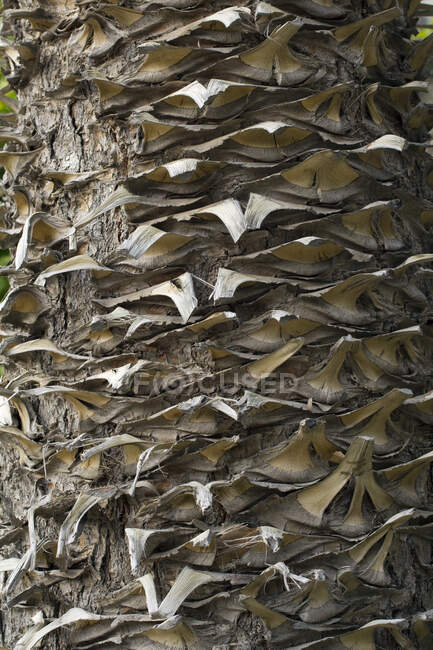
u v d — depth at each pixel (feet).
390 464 4.27
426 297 4.78
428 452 4.51
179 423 4.12
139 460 3.96
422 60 5.16
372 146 4.31
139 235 4.16
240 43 4.44
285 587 3.98
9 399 4.39
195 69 4.42
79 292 4.50
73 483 4.36
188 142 4.37
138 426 4.17
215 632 3.93
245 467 4.08
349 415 4.13
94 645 4.09
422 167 5.00
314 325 4.17
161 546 4.09
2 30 5.40
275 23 4.41
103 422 4.26
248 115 4.35
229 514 4.06
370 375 4.27
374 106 4.63
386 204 4.26
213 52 4.38
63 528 4.00
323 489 4.03
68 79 4.68
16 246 4.96
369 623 3.99
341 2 4.69
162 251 4.28
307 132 4.32
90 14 4.58
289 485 4.02
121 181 4.36
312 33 4.53
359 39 4.61
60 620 4.13
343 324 4.24
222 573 3.99
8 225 5.19
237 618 3.94
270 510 4.04
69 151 4.69
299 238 4.27
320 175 4.29
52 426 4.52
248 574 3.99
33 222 4.47
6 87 5.73
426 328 4.60
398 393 4.11
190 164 4.14
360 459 4.01
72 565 4.30
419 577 4.36
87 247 4.52
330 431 4.14
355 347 4.17
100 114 4.55
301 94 4.40
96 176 4.57
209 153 4.33
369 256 4.34
